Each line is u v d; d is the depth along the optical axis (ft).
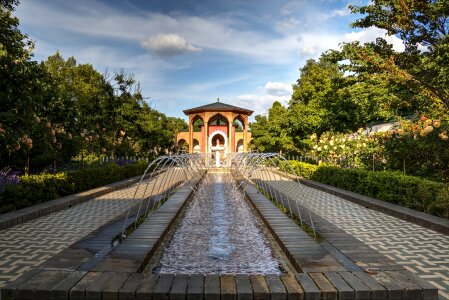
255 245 15.93
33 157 32.35
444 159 27.96
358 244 13.93
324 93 58.18
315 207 24.72
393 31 33.09
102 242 14.39
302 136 64.08
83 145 39.34
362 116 46.19
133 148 68.95
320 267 10.86
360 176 29.22
